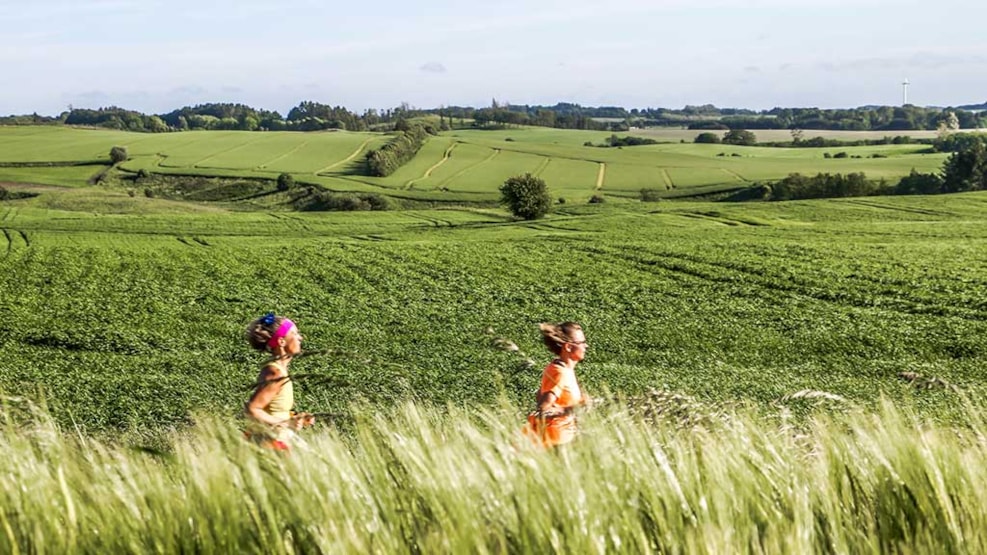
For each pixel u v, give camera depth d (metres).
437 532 3.06
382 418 4.12
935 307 43.34
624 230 90.50
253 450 3.56
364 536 3.06
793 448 4.32
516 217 112.25
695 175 174.12
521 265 63.19
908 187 141.25
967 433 4.65
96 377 27.66
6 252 71.12
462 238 86.62
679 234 83.31
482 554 2.92
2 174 183.50
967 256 60.91
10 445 3.65
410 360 30.81
